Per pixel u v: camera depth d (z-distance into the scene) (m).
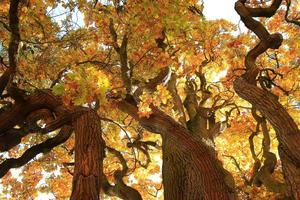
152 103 7.68
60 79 7.96
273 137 13.55
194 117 10.40
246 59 6.88
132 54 9.38
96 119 6.16
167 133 7.53
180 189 8.44
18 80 7.54
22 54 8.58
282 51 12.50
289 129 5.95
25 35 8.57
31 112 6.47
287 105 13.13
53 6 8.40
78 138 5.74
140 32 8.48
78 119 6.15
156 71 9.20
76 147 5.58
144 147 10.76
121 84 8.69
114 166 13.13
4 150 6.37
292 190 5.74
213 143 9.94
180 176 8.55
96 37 8.95
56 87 5.28
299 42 12.25
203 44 10.77
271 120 6.14
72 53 9.23
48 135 10.54
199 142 7.37
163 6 7.75
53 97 6.43
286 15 8.16
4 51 9.36
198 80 12.90
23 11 7.75
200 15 9.30
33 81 9.14
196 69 11.57
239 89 6.56
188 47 9.94
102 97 5.36
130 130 12.57
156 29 8.45
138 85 8.68
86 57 8.71
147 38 8.60
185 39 9.74
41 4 7.82
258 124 10.61
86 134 5.76
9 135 6.40
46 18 8.37
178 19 7.97
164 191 8.73
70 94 5.29
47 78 9.21
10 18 6.66
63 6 8.25
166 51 9.68
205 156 7.17
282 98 12.92
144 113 7.45
